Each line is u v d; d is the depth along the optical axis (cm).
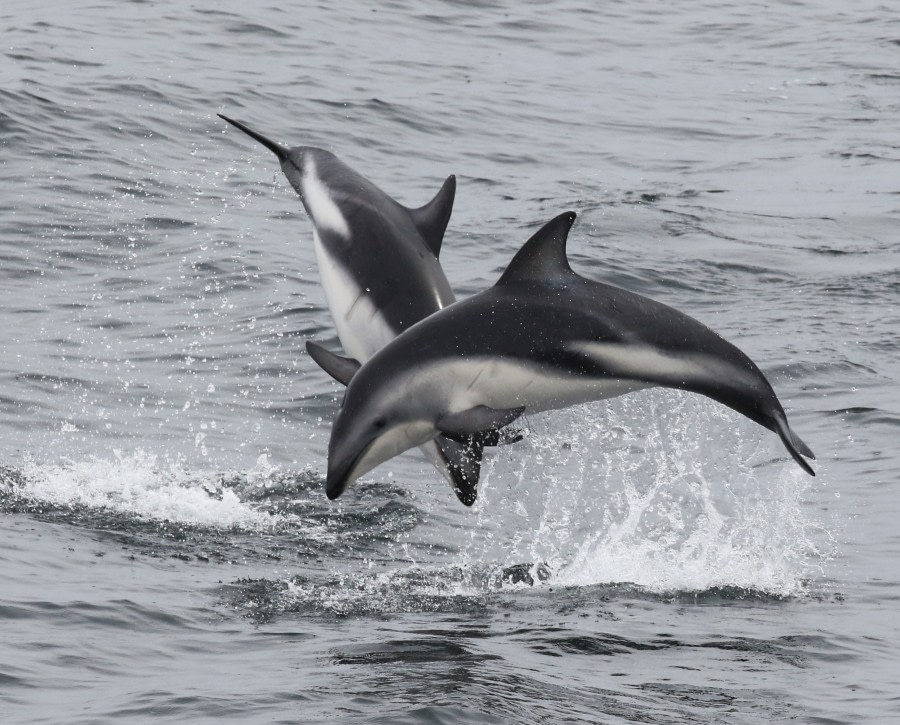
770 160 8806
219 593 2822
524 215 7044
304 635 2548
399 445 2512
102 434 4094
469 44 11331
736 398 2466
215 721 2053
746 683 2325
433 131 8750
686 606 2847
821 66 11700
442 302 2658
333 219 2747
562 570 3098
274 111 8519
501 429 2586
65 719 2066
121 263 5888
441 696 2147
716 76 11250
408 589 2928
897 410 4503
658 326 2494
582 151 8731
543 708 2128
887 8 14038
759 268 6419
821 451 4106
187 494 3600
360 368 2527
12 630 2453
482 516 3509
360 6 11825
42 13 10250
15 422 4131
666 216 7194
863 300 5934
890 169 8588
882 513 3541
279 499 3619
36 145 7194
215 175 7269
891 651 2552
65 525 3272
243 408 4422
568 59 11344
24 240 6016
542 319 2495
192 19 10494
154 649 2423
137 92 8281
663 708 2173
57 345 4897
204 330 5166
